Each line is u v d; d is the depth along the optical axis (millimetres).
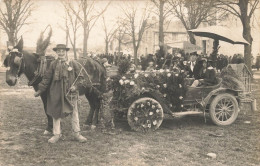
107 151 5719
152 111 7164
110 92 7305
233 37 8578
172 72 7598
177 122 8352
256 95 13453
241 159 5363
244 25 19312
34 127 7512
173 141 6445
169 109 7430
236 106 8172
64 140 6422
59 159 5246
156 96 7238
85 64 7184
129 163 5098
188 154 5559
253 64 33906
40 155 5438
